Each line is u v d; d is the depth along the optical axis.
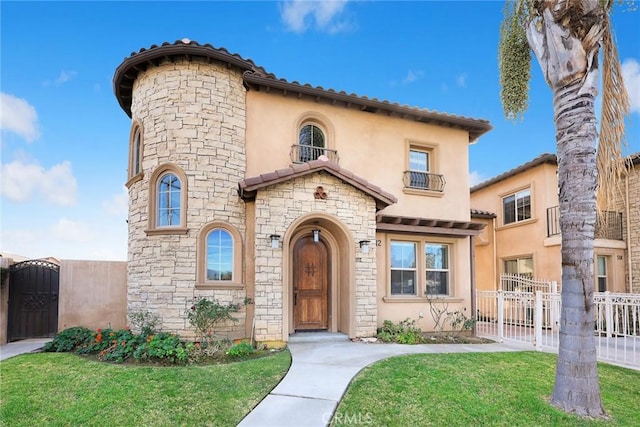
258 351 9.30
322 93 11.97
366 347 9.64
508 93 7.95
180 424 5.24
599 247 15.38
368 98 12.49
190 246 10.36
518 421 5.42
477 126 14.21
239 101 11.45
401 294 12.82
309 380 6.72
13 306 11.80
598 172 6.65
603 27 6.25
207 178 10.68
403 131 13.59
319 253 12.09
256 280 9.94
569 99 6.30
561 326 6.19
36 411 5.74
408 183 13.30
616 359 9.00
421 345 10.23
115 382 6.82
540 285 14.61
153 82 11.06
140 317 10.23
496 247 19.12
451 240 13.49
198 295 10.23
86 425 5.28
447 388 6.46
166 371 7.42
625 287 15.57
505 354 9.10
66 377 7.24
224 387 6.49
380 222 12.05
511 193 18.41
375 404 5.75
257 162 11.52
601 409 5.79
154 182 10.73
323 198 10.84
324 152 12.31
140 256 10.73
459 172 14.20
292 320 11.45
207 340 9.44
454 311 13.02
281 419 5.21
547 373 7.59
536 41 6.77
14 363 8.41
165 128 10.74
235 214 10.95
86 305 12.16
